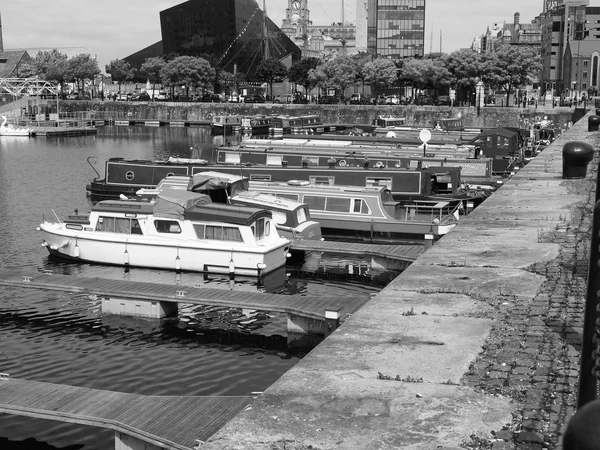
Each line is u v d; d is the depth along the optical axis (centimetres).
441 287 1502
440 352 1104
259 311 2995
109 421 1684
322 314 2630
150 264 3809
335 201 4638
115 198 5928
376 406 907
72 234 3919
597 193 1088
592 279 698
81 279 3180
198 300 2839
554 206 2595
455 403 917
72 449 1847
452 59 15138
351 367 1041
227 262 3672
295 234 4194
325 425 855
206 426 1644
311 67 18500
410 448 798
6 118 14988
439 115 14188
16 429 1934
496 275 1605
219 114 17550
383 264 3859
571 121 11694
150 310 2927
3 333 2778
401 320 1271
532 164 4262
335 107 15600
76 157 10012
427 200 5069
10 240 4562
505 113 13525
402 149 6550
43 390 1903
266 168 5362
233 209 3731
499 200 2778
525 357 1078
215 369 2445
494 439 823
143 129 16312
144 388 2292
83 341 2700
